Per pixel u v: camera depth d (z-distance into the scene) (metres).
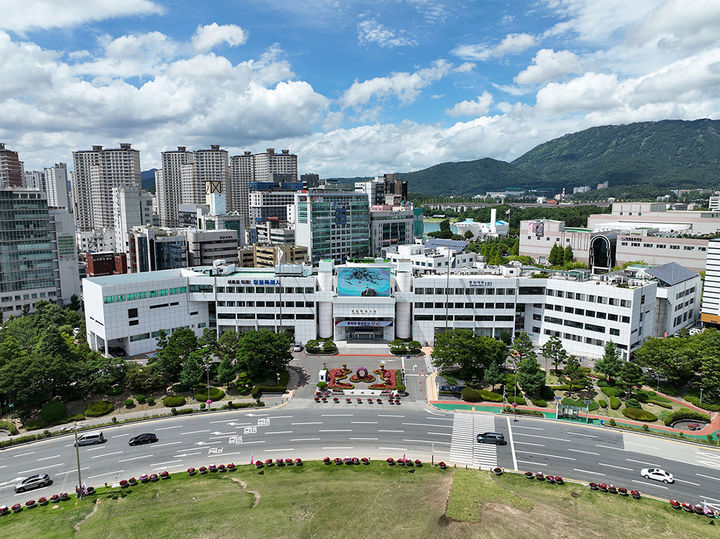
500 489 68.12
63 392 96.19
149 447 81.00
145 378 98.50
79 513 62.91
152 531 58.97
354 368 116.62
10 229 158.38
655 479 72.00
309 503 64.81
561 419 91.38
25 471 74.00
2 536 58.12
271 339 107.19
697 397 98.88
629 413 91.75
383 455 78.62
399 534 58.41
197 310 135.50
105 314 118.50
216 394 99.75
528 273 143.75
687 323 147.25
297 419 91.00
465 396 99.19
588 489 69.19
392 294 134.62
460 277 133.38
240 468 74.50
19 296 162.12
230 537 57.88
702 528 60.50
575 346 126.00
